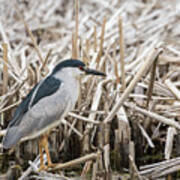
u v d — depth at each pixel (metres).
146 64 10.02
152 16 17.06
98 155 9.87
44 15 17.78
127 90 10.03
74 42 12.12
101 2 18.08
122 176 10.38
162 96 12.50
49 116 10.23
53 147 11.21
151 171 9.96
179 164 9.83
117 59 14.52
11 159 11.26
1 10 17.77
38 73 12.37
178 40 16.17
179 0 18.33
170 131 10.73
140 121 11.66
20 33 16.66
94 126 11.16
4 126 11.85
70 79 10.58
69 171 10.67
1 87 13.43
